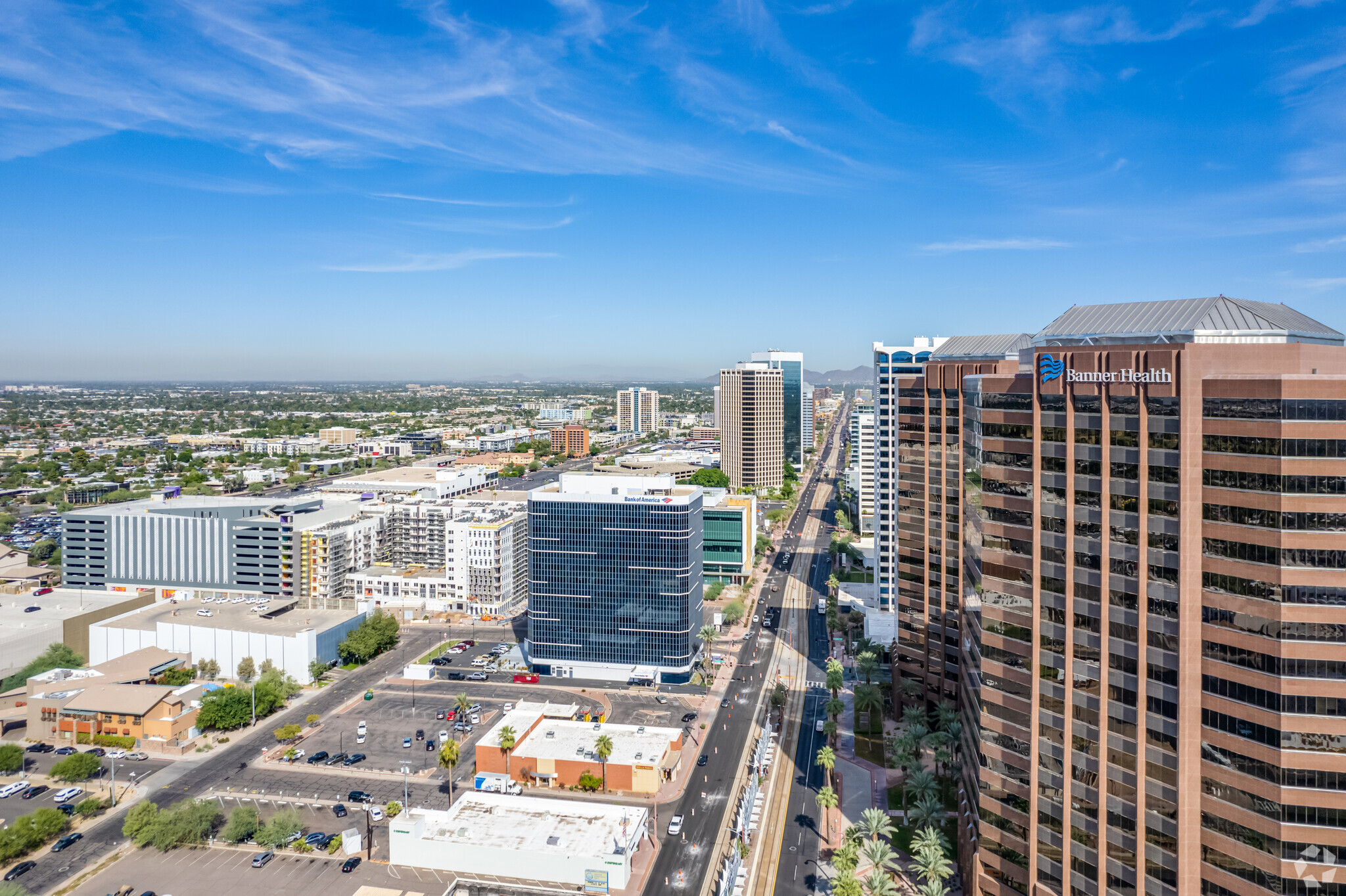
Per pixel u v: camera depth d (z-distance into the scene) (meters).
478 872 152.88
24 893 137.88
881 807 174.88
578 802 170.75
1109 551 113.75
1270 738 98.56
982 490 132.75
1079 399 116.81
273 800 179.62
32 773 193.38
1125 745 112.38
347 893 145.62
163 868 153.12
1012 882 128.50
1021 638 126.50
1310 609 96.12
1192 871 106.00
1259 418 98.88
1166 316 123.62
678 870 153.00
